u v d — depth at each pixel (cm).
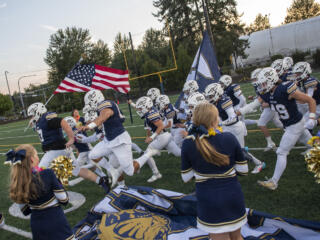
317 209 324
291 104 358
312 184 385
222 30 3434
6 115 4844
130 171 428
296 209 332
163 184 486
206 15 1139
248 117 938
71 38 3991
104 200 358
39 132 430
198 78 662
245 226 288
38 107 430
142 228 298
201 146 211
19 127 2245
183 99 580
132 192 360
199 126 215
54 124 416
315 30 2919
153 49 3947
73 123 533
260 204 358
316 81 509
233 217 213
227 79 605
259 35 3309
